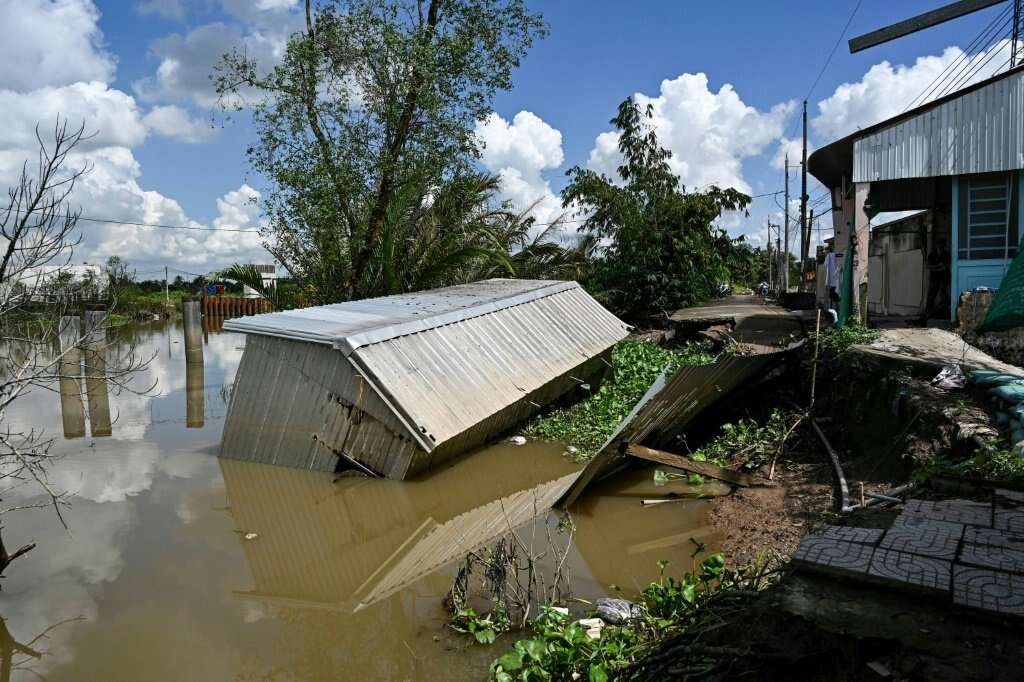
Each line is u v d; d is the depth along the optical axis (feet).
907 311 60.08
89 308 33.68
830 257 57.00
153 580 20.31
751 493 26.18
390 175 53.42
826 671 9.95
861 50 42.91
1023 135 39.93
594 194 77.41
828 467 27.61
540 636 14.76
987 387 23.40
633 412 24.32
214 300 130.82
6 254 18.60
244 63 49.42
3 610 18.31
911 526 13.38
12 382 20.03
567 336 46.96
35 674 15.35
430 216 58.44
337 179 51.80
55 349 23.99
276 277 63.82
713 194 79.20
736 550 20.80
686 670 11.47
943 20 41.04
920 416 23.89
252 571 21.12
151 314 126.31
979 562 11.39
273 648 16.43
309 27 53.26
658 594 16.11
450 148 53.83
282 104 50.57
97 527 24.72
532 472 32.09
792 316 62.49
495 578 18.30
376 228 55.57
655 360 51.62
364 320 34.58
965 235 41.98
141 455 34.65
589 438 36.40
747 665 10.62
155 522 25.35
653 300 75.25
